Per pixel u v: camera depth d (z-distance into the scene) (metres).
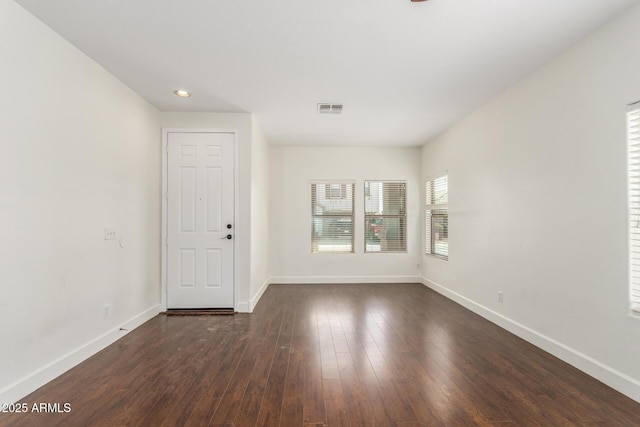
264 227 5.32
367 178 6.02
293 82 3.20
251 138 4.13
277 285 5.77
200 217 4.10
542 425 1.81
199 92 3.46
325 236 6.02
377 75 3.05
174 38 2.45
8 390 1.99
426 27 2.29
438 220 5.35
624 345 2.14
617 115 2.19
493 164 3.63
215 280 4.10
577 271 2.51
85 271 2.68
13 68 2.04
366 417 1.88
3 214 1.97
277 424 1.82
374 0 2.01
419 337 3.19
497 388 2.21
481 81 3.18
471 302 4.13
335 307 4.32
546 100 2.82
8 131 2.01
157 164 3.97
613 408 1.97
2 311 1.96
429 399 2.07
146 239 3.71
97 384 2.25
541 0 2.01
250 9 2.10
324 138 5.42
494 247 3.62
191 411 1.94
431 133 5.09
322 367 2.52
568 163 2.59
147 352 2.81
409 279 6.02
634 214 2.11
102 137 2.90
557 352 2.70
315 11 2.12
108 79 2.99
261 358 2.69
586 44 2.42
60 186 2.41
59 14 2.16
